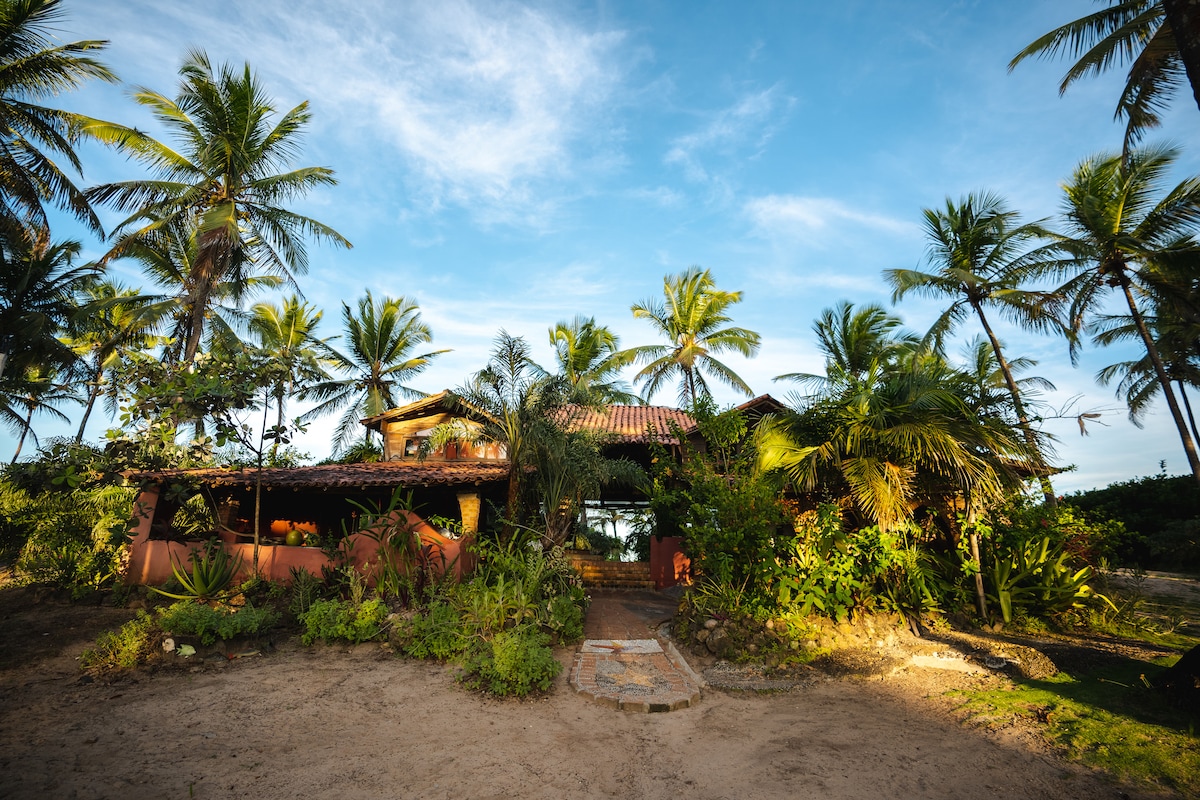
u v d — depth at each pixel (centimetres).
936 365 1149
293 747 504
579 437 1348
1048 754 508
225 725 542
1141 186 1473
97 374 2377
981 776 475
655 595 1420
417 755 500
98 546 1109
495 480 1280
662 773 487
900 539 934
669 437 1648
